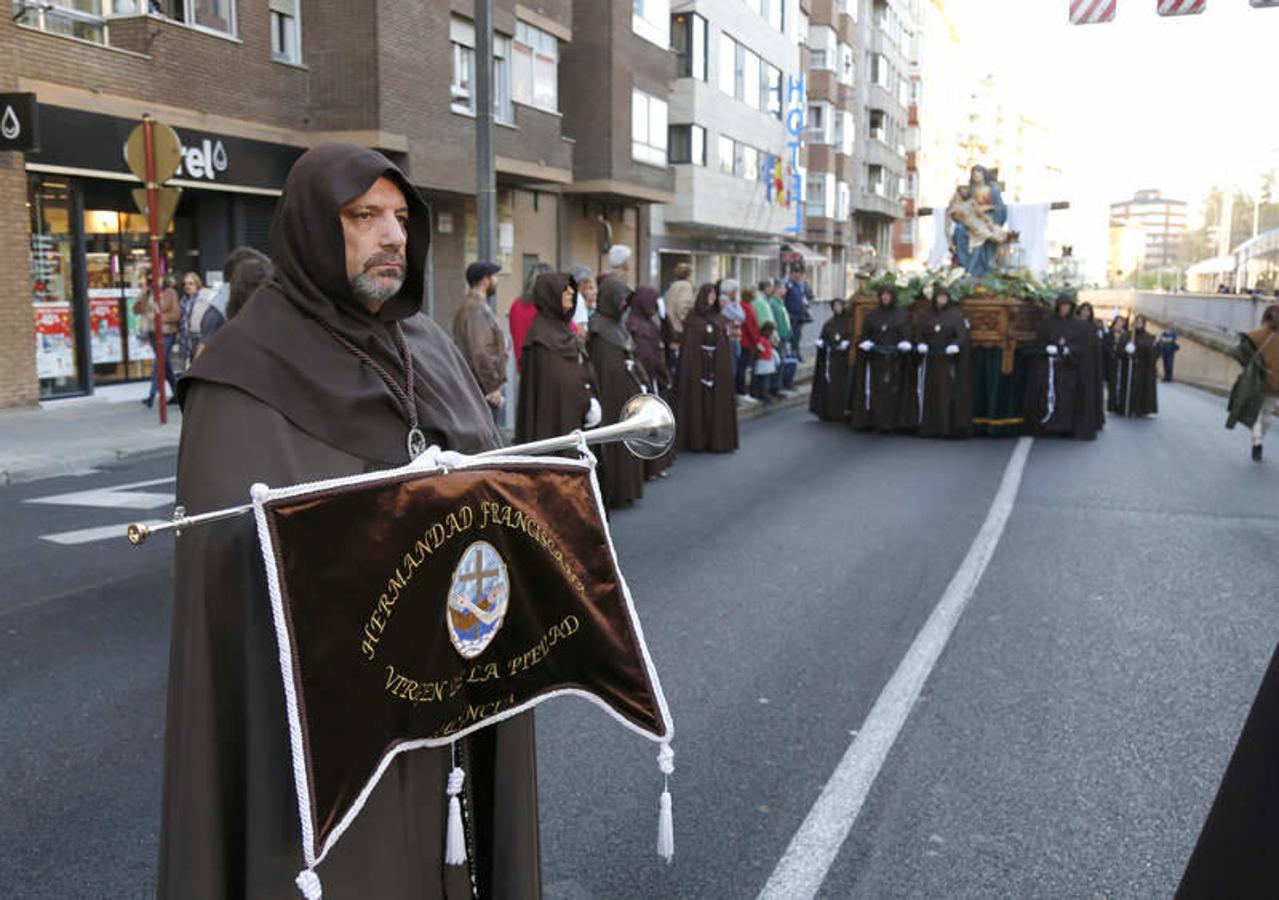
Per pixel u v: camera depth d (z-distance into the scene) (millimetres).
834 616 6207
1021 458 12859
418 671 1924
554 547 2156
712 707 4809
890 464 12133
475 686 2049
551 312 8461
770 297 18797
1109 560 7664
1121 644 5770
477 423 2320
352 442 1993
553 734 4488
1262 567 7527
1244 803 1907
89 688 4852
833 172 48000
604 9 25953
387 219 2043
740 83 36062
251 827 1839
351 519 1821
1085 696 4996
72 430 12336
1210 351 33875
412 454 2082
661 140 29656
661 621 6074
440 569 1951
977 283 15375
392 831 1975
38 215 14625
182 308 13719
